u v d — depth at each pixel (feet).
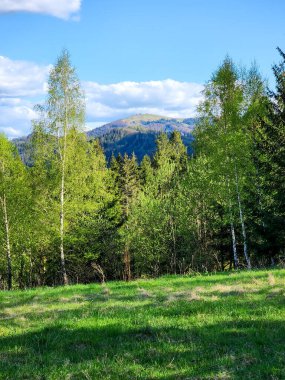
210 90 101.45
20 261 139.23
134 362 22.18
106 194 122.72
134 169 259.19
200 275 79.66
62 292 57.93
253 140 94.22
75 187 101.76
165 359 22.58
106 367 21.68
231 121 98.43
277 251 97.86
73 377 20.62
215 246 134.10
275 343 24.00
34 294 57.88
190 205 136.36
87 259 129.08
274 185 89.04
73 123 99.19
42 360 23.70
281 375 19.21
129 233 147.74
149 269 158.81
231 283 51.80
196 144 108.68
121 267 154.51
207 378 19.36
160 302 40.50
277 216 91.04
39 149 98.89
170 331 28.53
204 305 36.27
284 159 85.56
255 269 82.17
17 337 29.35
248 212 99.35
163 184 153.38
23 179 108.78
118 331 29.55
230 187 98.84
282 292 39.65
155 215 146.00
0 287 156.66
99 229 127.24
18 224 110.32
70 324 32.48
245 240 95.50
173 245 151.74
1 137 109.09
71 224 112.47
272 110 89.76
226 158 97.30
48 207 102.94
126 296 46.98
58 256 127.95
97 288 60.49
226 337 26.25
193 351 23.68
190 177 127.03
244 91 109.19
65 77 98.22
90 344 27.07
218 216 122.21
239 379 19.08
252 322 29.37
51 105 98.48
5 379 20.70
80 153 101.14
